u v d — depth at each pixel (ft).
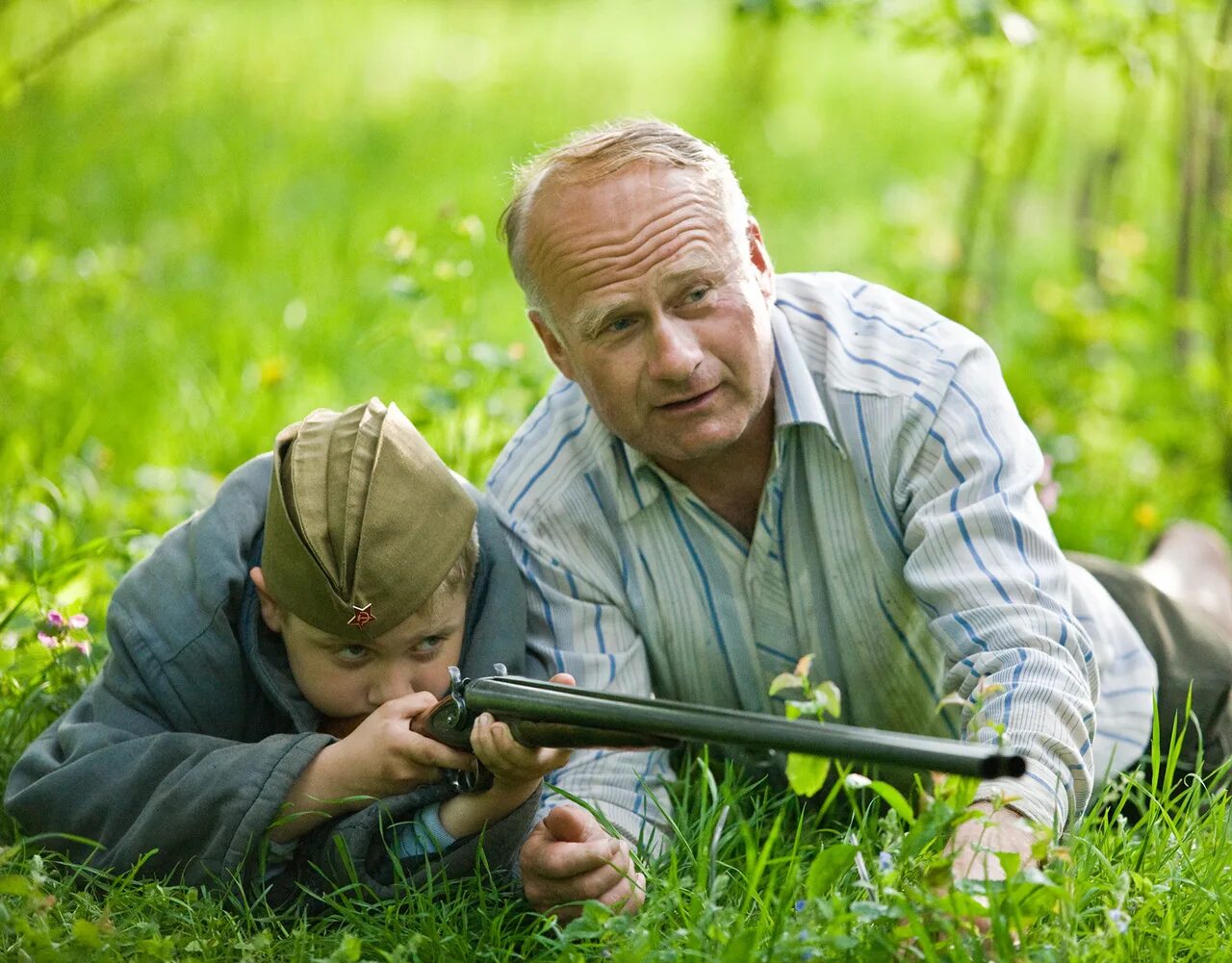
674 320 10.29
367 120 38.58
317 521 10.16
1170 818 11.26
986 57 19.15
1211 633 13.32
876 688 11.71
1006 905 8.26
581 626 11.51
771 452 11.24
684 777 11.84
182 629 10.77
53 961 8.84
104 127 34.30
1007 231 22.93
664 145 10.47
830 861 8.65
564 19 54.95
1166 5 18.62
